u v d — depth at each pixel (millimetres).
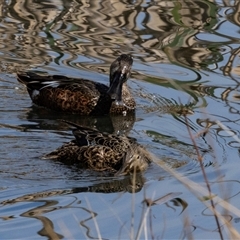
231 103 14719
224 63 16641
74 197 10586
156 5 19516
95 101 15023
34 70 16297
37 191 10742
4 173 11289
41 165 11719
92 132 12406
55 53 17094
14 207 10188
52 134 13211
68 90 15109
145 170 11672
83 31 18125
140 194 10773
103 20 18656
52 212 10047
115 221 9812
